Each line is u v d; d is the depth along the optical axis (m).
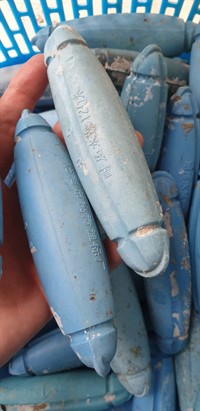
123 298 0.18
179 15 0.23
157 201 0.13
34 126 0.14
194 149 0.20
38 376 0.20
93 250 0.13
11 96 0.16
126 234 0.12
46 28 0.20
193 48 0.20
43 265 0.13
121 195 0.12
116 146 0.13
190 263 0.19
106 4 0.22
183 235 0.19
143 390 0.18
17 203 0.15
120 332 0.18
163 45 0.21
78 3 0.22
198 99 0.20
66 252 0.13
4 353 0.15
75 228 0.13
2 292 0.15
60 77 0.13
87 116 0.13
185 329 0.19
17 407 0.19
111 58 0.19
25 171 0.13
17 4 0.21
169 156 0.20
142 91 0.18
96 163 0.13
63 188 0.13
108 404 0.20
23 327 0.15
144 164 0.13
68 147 0.13
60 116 0.14
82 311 0.12
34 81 0.16
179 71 0.21
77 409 0.19
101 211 0.13
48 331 0.21
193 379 0.20
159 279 0.18
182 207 0.20
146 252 0.12
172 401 0.20
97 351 0.13
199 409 0.18
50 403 0.19
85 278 0.13
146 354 0.18
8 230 0.15
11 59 0.22
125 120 0.13
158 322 0.19
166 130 0.20
